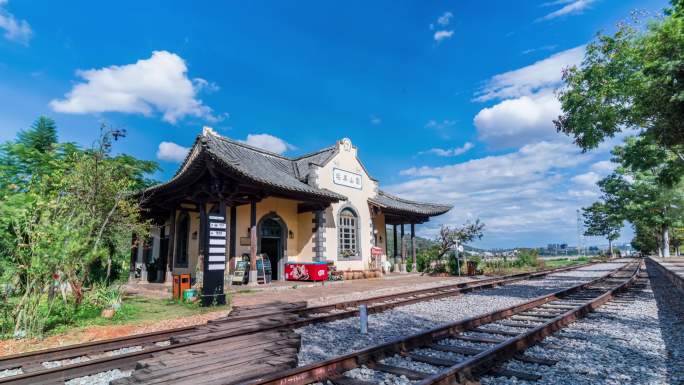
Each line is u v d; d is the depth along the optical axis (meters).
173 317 9.88
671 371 5.07
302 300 13.00
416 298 12.30
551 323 7.34
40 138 20.81
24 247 8.50
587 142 15.56
